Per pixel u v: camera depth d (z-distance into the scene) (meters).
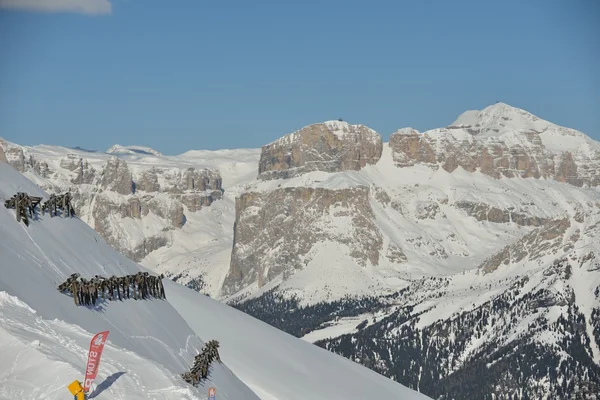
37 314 79.56
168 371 75.81
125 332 99.00
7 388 62.53
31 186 117.06
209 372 107.19
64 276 99.94
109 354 75.31
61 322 78.62
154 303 119.94
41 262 98.50
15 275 89.06
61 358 68.19
